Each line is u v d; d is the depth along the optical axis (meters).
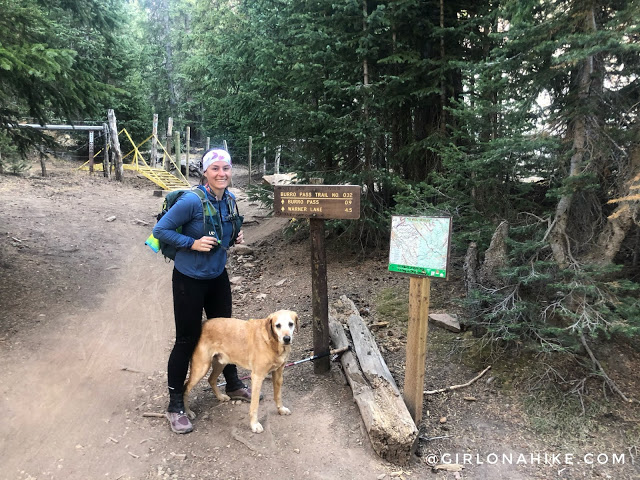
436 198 6.21
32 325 5.44
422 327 3.39
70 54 5.64
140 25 30.34
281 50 7.95
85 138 21.91
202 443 3.40
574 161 4.28
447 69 6.62
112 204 12.91
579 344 3.84
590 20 3.97
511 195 5.20
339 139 7.04
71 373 4.46
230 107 9.37
